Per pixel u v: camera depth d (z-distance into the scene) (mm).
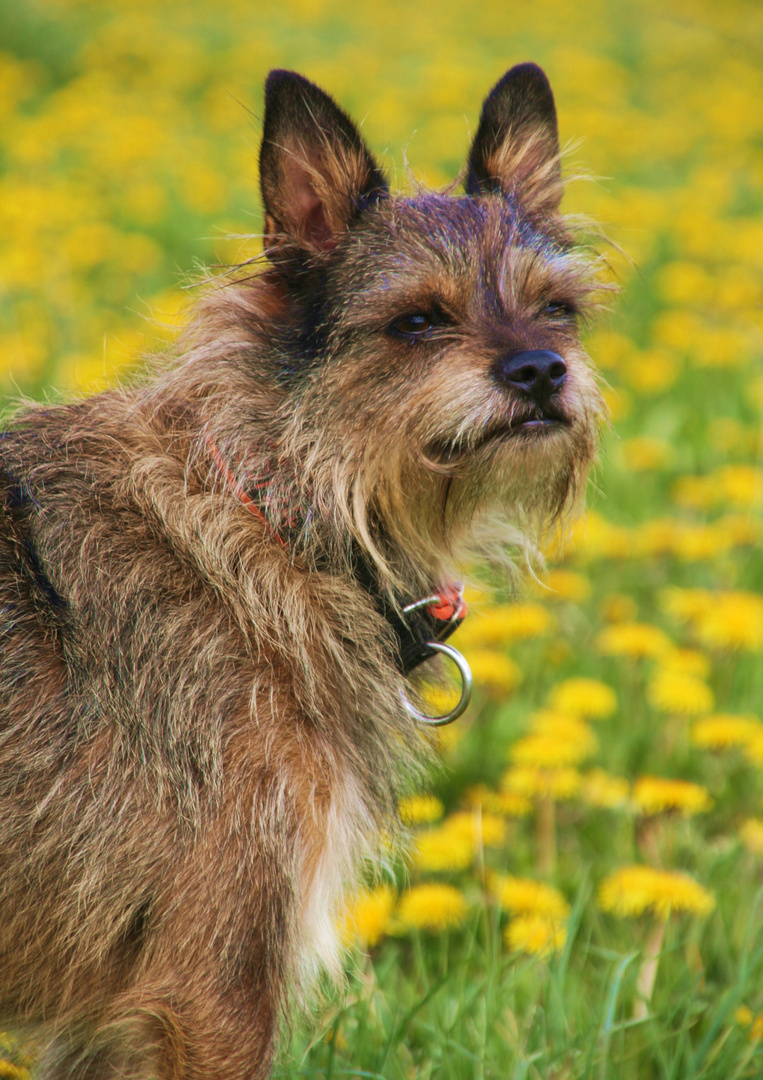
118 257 15148
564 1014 5035
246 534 4500
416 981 5516
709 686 8023
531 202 5566
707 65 32750
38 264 14023
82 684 4094
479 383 4719
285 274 4965
